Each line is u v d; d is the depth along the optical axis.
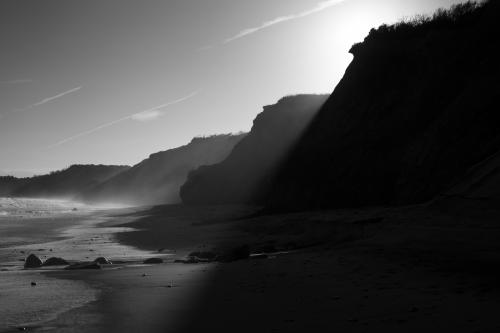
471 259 9.97
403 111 28.52
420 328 5.62
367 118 30.78
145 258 18.55
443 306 6.61
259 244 21.59
